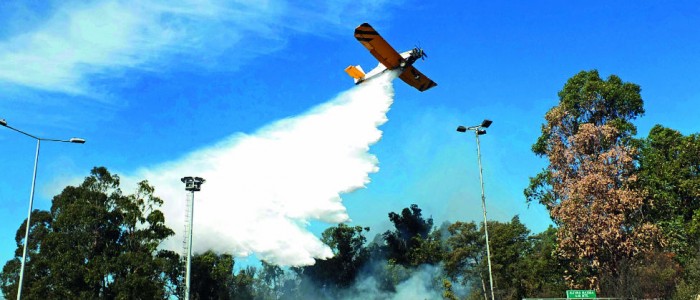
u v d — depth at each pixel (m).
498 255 71.94
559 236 48.97
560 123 52.66
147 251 60.47
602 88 53.62
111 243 59.78
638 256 45.00
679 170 49.69
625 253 45.97
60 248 55.75
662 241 45.31
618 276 44.88
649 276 41.75
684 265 43.91
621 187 47.69
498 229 74.81
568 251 49.06
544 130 53.75
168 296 70.25
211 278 77.31
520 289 68.44
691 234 46.22
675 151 51.53
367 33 42.84
